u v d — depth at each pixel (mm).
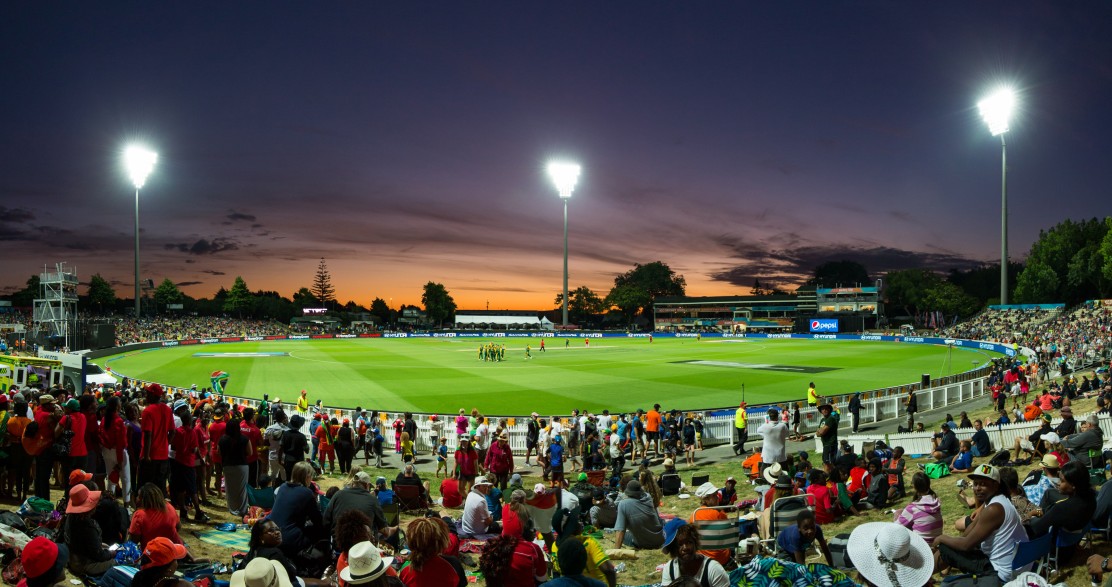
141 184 108188
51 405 12016
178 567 9359
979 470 8703
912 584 6645
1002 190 88062
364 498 9406
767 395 42500
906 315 166875
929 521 9023
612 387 46500
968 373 45375
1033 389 40188
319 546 9211
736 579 7379
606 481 21047
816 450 24547
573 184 125312
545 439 24453
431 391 44625
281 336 130000
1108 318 73625
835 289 144500
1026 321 90125
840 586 6980
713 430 28750
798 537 9023
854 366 61562
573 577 6113
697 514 10609
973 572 7996
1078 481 8062
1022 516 9141
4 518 9828
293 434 14602
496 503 14391
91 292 164000
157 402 12898
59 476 14797
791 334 124625
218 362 68250
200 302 199250
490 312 186625
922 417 33688
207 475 15859
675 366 62375
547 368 60844
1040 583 6629
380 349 93250
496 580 7113
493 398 41375
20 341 70812
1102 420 20547
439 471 22672
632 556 11156
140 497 9305
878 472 14188
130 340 95062
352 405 38688
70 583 8453
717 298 163000
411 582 6965
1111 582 6453
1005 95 84562
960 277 180750
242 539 11617
